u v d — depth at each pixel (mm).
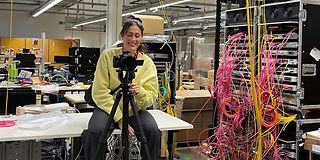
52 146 3898
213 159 3062
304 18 2648
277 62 2785
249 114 2828
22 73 5520
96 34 18031
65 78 6652
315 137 2449
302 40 2662
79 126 2436
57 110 3023
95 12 14148
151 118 2445
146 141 2227
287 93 2760
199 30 17422
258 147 2662
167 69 4098
